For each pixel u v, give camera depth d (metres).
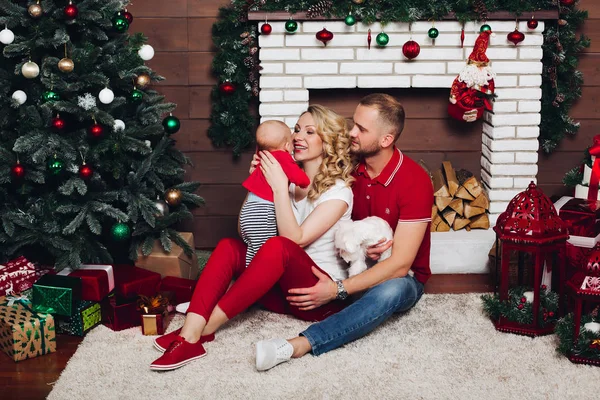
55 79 3.00
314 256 2.79
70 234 3.16
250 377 2.42
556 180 3.89
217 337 2.72
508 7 3.49
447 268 3.54
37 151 2.98
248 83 3.66
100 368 2.50
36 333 2.65
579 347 2.53
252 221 2.75
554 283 2.96
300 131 2.80
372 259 2.76
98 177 3.20
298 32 3.56
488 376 2.44
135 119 3.35
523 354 2.60
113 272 3.05
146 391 2.35
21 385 2.46
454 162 3.89
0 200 3.26
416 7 3.49
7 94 3.16
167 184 3.62
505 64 3.58
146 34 3.72
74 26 3.17
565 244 2.74
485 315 2.93
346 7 3.49
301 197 2.86
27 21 3.03
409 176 2.74
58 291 2.76
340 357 2.56
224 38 3.62
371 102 2.69
